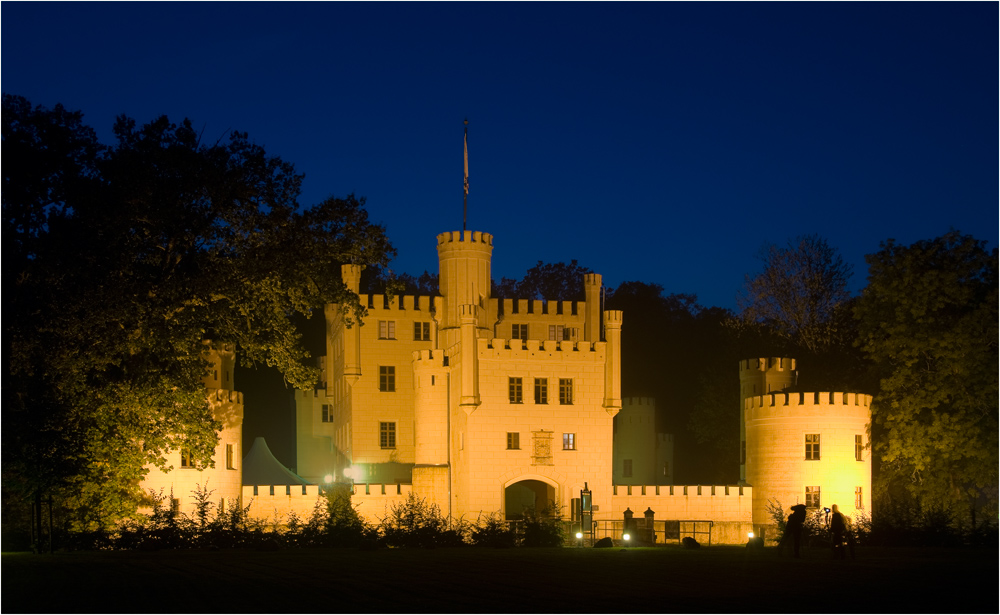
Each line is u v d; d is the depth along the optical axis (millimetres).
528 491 79500
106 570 31484
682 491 73188
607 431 72875
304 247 53938
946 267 73062
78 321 47406
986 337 70062
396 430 83750
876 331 75812
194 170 51156
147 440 52875
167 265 53469
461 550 41531
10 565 33750
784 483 71625
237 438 66875
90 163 51531
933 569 30641
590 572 30125
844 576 28688
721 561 33938
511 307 87562
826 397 71438
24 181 48750
